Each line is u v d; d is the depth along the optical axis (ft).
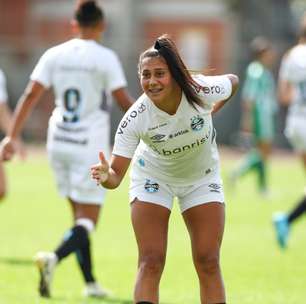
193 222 75.56
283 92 155.33
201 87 72.54
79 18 98.78
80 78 98.43
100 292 99.04
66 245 96.32
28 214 172.76
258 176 206.80
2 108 123.54
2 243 136.46
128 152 73.77
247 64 366.84
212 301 73.87
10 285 103.24
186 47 451.53
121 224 161.07
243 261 122.93
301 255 128.36
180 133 73.00
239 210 180.65
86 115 99.25
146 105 72.43
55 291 101.30
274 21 411.75
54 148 100.27
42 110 375.04
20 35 463.01
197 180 76.02
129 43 379.35
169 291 102.47
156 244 74.38
